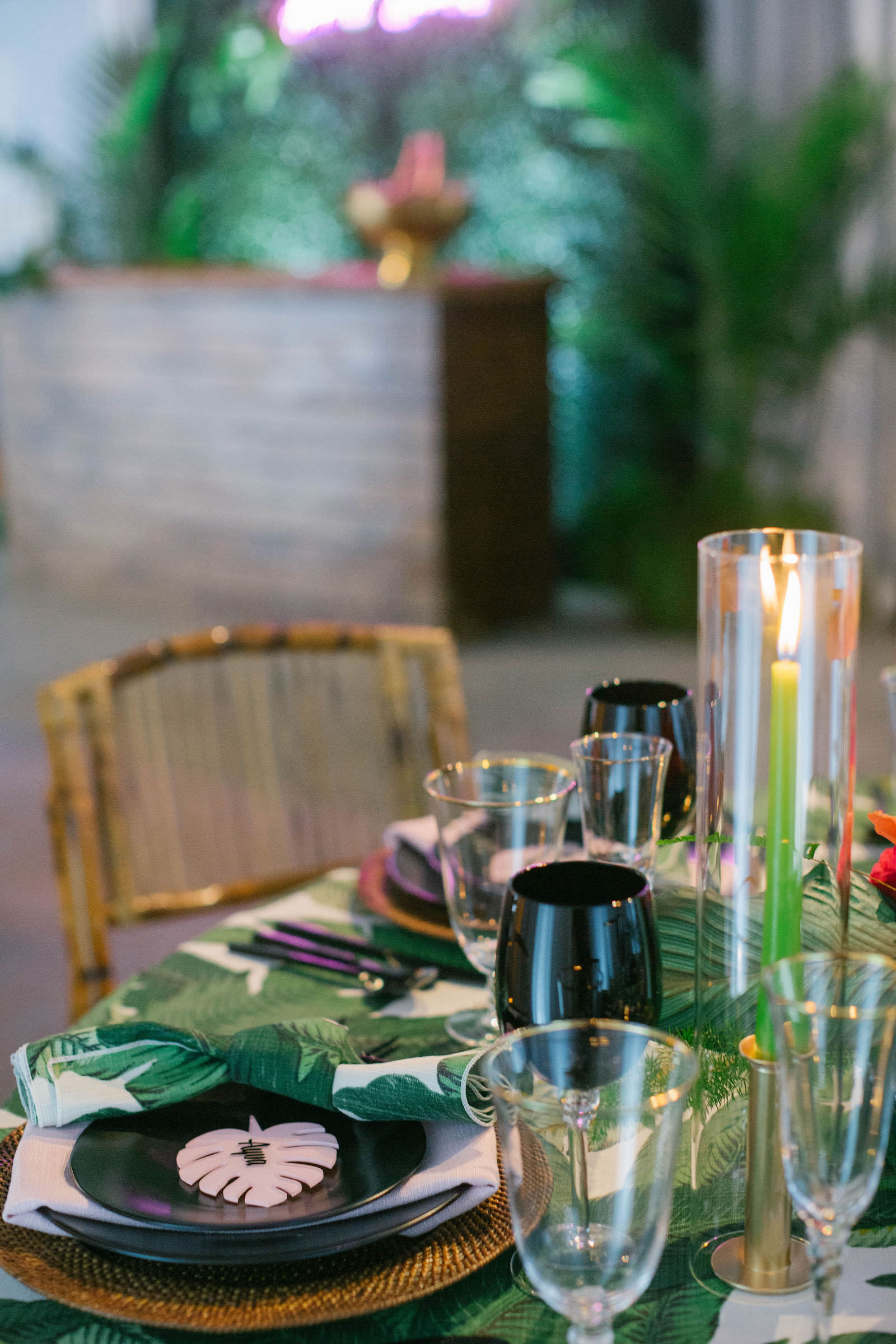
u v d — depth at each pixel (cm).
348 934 111
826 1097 55
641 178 488
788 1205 69
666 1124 54
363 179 558
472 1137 77
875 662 430
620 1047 59
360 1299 66
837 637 64
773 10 456
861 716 378
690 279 505
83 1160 75
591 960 70
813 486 482
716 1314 67
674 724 101
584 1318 56
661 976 73
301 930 109
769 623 64
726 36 468
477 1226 72
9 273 521
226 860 229
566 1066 59
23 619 516
